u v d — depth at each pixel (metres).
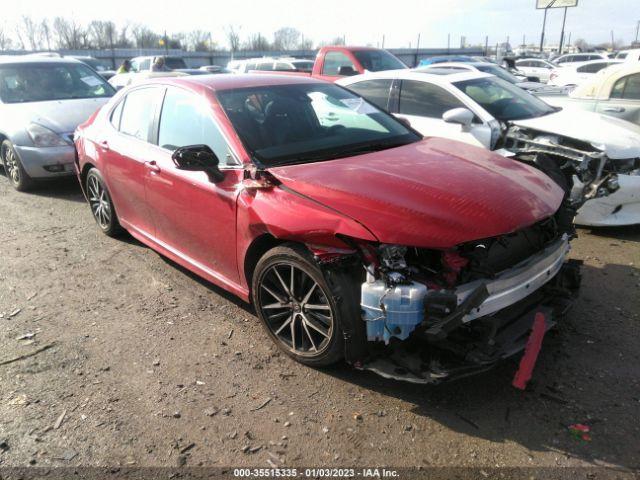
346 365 3.28
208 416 2.87
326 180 3.06
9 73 7.95
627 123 6.14
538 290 3.23
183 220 3.96
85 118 7.45
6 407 2.98
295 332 3.25
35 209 6.73
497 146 5.93
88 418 2.88
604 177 5.14
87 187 5.65
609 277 4.44
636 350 3.36
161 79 4.48
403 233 2.67
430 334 2.56
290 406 2.93
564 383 3.05
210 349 3.50
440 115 6.39
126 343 3.60
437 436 2.68
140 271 4.75
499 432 2.69
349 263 2.80
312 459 2.57
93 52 40.91
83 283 4.54
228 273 3.71
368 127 4.11
